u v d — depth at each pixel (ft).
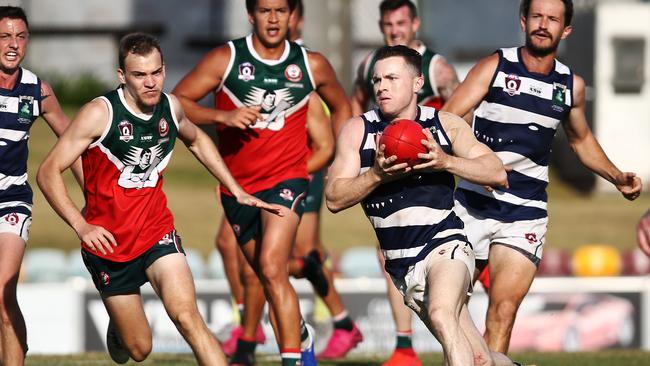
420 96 103.91
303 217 113.60
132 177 73.46
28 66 395.55
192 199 271.49
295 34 110.22
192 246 229.25
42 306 145.28
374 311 144.77
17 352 78.74
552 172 334.24
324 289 114.01
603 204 298.35
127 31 396.16
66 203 70.85
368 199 69.62
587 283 149.79
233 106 92.48
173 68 392.88
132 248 73.36
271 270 87.04
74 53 397.80
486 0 415.03
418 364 100.53
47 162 71.36
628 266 195.83
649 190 320.09
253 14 90.68
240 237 93.20
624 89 321.52
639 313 149.28
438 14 411.54
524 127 81.46
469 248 68.49
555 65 81.82
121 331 77.20
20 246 81.05
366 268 184.55
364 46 389.39
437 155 64.75
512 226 81.87
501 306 80.23
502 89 80.94
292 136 91.91
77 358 109.19
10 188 82.23
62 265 180.96
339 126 94.94
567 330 148.77
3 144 81.66
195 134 76.23
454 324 63.16
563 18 79.82
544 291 148.97
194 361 107.86
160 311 140.56
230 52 91.45
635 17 320.29
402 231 69.10
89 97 360.48
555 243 245.86
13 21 80.48
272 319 88.58
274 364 105.50
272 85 91.45
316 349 117.60
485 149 68.49
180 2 393.09
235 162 91.91
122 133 72.23
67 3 397.39
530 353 115.14
